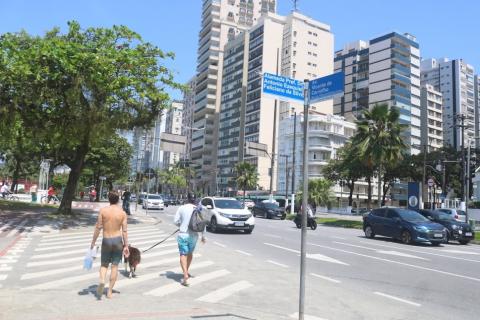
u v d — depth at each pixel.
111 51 20.73
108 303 6.77
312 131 89.94
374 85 117.69
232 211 21.25
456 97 140.88
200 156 129.38
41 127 22.98
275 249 15.34
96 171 58.69
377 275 10.74
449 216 23.70
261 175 99.62
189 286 8.37
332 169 76.56
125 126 24.16
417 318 6.78
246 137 107.06
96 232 7.21
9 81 20.06
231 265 11.14
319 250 15.65
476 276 11.19
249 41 111.75
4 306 6.41
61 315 6.00
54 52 19.27
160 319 5.95
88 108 21.44
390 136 34.34
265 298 7.65
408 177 80.31
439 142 129.25
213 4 129.62
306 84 5.82
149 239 16.81
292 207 48.38
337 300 7.77
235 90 114.75
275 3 137.38
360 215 66.50
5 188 44.75
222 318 6.13
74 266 10.23
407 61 116.38
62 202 25.52
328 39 109.94
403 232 20.41
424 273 11.36
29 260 11.00
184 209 8.71
